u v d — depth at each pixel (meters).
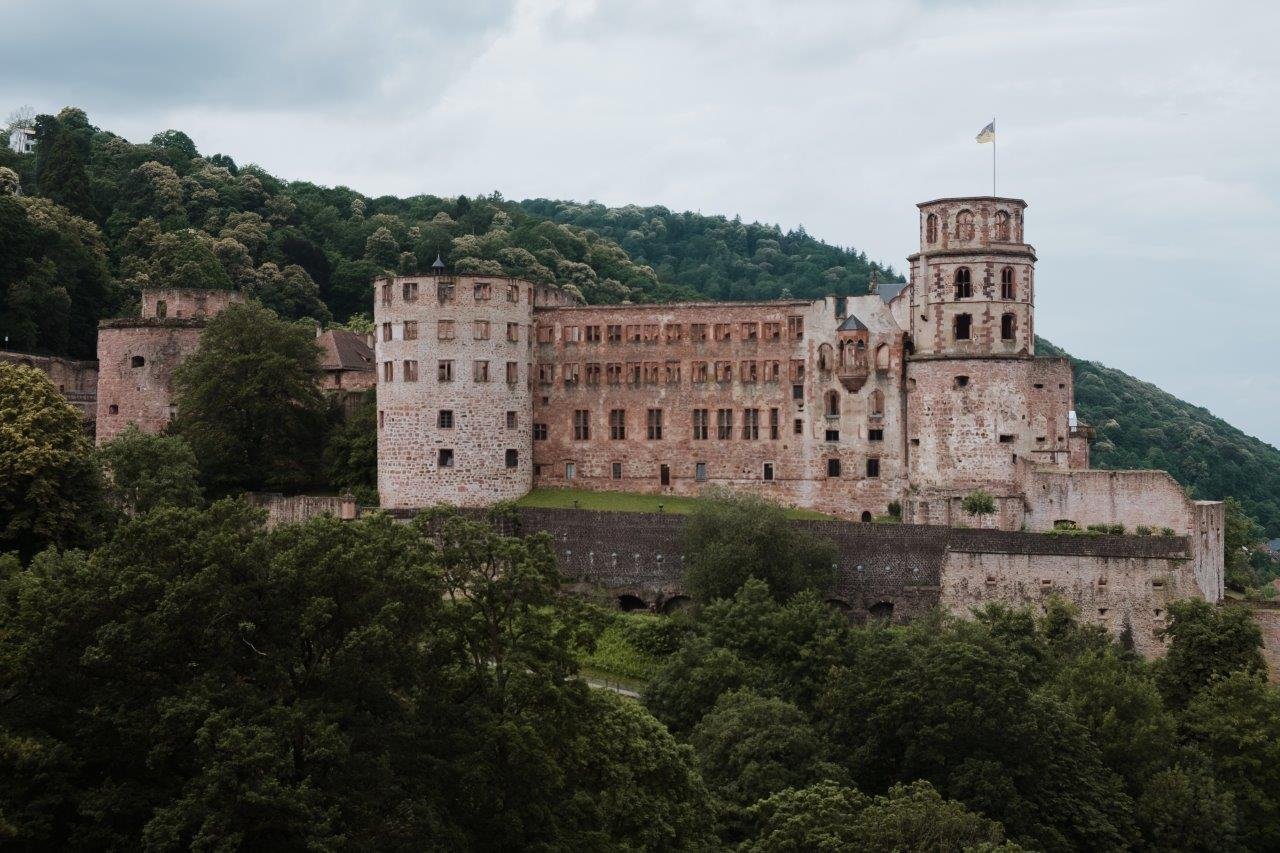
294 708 60.28
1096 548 116.94
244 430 139.50
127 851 59.91
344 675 63.44
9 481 99.00
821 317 140.88
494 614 69.50
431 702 66.06
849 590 119.56
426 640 68.50
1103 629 114.31
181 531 66.69
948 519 129.00
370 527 70.56
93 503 104.75
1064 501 126.88
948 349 133.50
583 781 71.56
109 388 148.50
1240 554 157.00
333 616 64.50
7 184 198.00
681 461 143.25
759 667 99.19
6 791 59.97
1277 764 93.38
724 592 112.44
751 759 84.12
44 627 62.66
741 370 142.38
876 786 87.88
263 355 137.62
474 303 134.50
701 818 74.38
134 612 63.28
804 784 82.44
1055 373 132.62
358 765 60.66
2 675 63.75
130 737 61.59
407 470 133.62
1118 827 85.56
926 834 69.12
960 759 86.12
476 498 134.25
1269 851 91.50
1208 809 86.50
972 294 133.00
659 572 121.06
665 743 75.44
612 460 144.38
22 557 99.44
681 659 99.81
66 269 181.88
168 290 155.38
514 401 137.12
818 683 97.75
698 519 118.12
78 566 67.38
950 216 133.75
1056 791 85.75
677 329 143.62
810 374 140.88
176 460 125.69
